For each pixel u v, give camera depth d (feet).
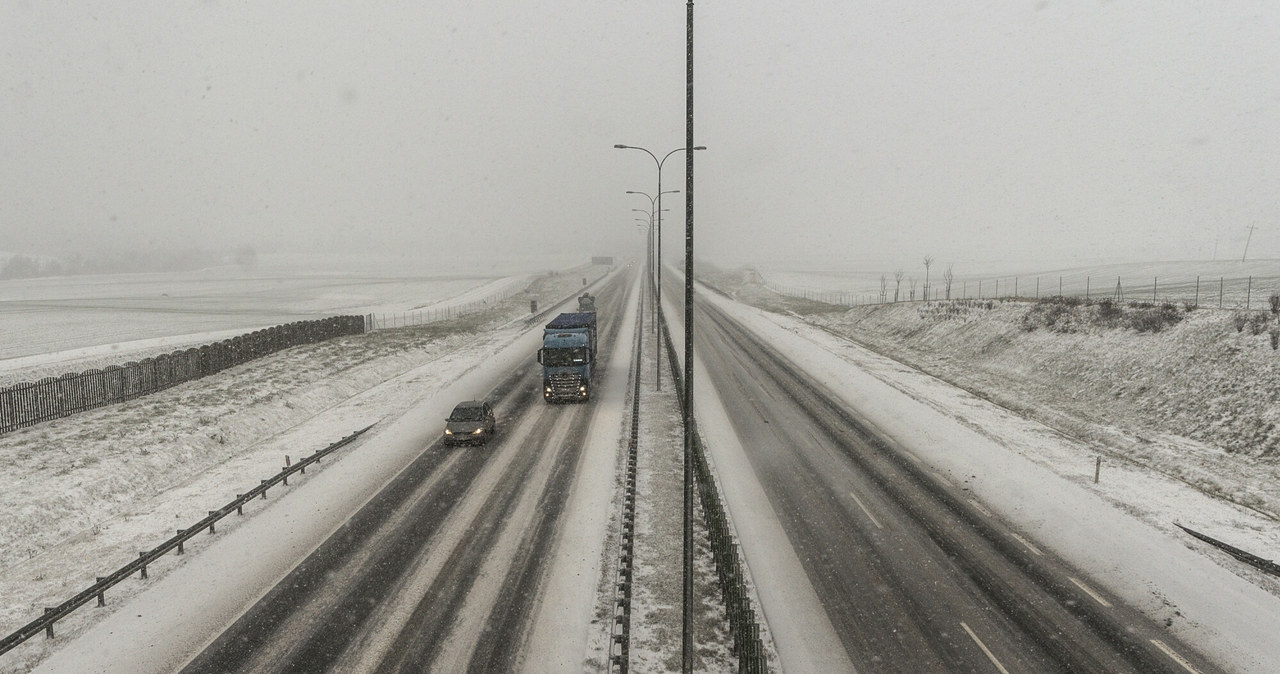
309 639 46.19
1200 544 59.62
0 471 72.28
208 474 81.66
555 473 80.64
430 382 136.87
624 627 45.50
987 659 43.57
